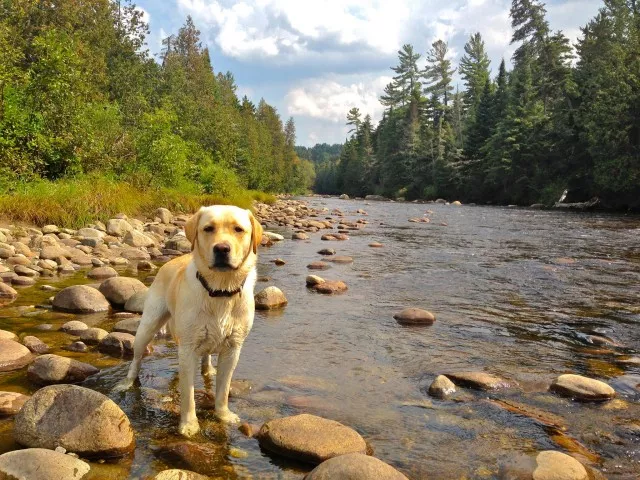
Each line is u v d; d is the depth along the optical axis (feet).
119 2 113.50
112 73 102.42
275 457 10.63
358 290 27.63
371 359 16.85
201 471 9.95
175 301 12.78
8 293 23.15
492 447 11.16
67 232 41.16
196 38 196.85
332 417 12.53
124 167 67.10
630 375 15.64
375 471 9.20
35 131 53.42
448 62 268.21
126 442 10.47
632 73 119.34
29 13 81.15
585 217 91.40
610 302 25.46
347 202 163.63
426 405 13.34
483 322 21.61
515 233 60.18
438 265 36.27
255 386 14.34
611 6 158.61
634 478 9.96
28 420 10.54
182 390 11.70
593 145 121.29
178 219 59.47
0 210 40.78
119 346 16.67
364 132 309.01
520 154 156.15
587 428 12.13
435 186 209.26
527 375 15.57
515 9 167.43
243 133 178.50
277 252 41.47
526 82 168.55
